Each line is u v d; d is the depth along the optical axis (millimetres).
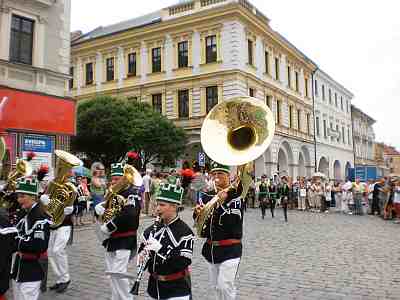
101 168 11688
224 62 28938
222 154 4516
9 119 15219
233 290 4504
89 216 15953
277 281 6785
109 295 6020
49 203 5371
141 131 24203
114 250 5184
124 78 33844
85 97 36031
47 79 17156
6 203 5535
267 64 33844
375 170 27797
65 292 6156
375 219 17812
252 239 11273
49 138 16703
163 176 18516
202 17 29766
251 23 30234
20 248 4418
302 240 11117
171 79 31125
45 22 17250
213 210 4621
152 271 3762
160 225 3887
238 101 4668
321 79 47000
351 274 7254
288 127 36062
